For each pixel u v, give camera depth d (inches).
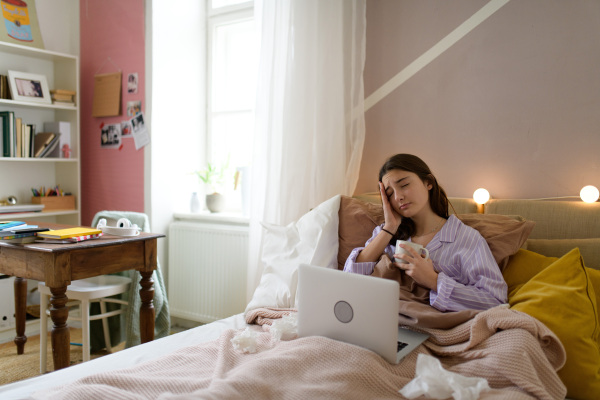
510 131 87.4
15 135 124.4
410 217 73.4
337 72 96.1
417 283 67.6
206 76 133.1
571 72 81.5
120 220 93.5
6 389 53.2
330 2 95.9
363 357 49.2
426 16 94.9
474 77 90.6
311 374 48.4
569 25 81.4
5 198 130.9
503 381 48.8
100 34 133.2
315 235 81.1
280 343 57.6
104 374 50.2
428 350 57.4
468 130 91.6
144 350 65.5
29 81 126.9
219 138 132.1
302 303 56.7
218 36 131.3
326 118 96.9
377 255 71.7
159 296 106.2
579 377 53.6
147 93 122.0
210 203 126.0
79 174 136.4
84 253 81.0
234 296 114.7
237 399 43.7
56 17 138.1
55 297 78.2
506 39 87.1
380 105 100.7
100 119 134.7
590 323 56.1
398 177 69.8
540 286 60.7
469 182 91.9
